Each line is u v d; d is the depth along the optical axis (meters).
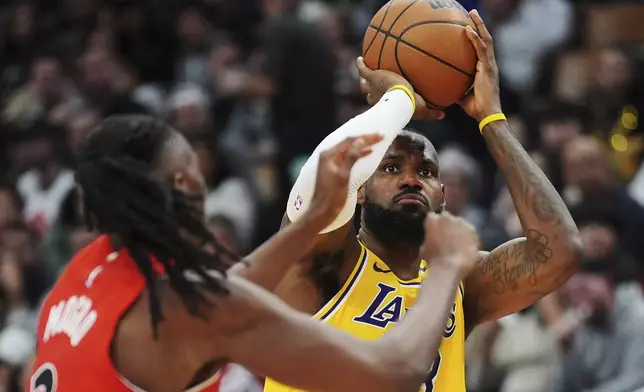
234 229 10.93
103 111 14.22
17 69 16.75
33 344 10.30
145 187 3.99
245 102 14.00
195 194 4.11
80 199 4.17
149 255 3.98
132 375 3.90
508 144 5.26
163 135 4.10
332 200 4.14
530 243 5.25
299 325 3.88
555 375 9.32
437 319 3.98
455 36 5.22
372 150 4.62
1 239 11.60
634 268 10.17
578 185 11.02
